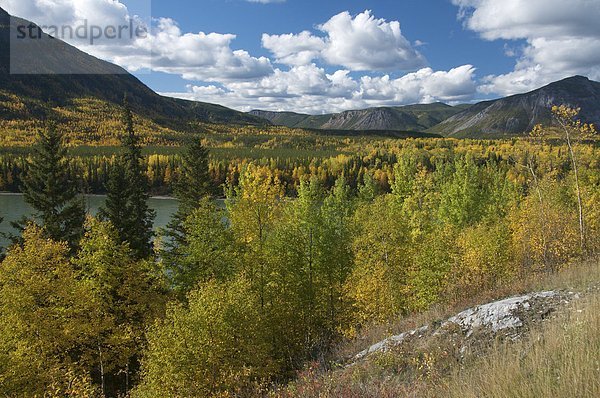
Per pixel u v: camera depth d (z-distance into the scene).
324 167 150.75
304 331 28.78
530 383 6.48
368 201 62.50
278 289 27.52
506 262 26.75
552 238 29.61
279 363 24.73
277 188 39.59
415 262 27.19
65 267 23.14
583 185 38.31
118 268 25.11
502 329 12.38
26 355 19.19
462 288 22.86
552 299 13.49
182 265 27.94
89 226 28.22
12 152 174.75
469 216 47.22
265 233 31.47
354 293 27.38
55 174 34.84
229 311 20.20
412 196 52.88
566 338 8.32
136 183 38.91
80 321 22.47
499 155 136.88
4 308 20.34
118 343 22.86
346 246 31.70
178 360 18.05
